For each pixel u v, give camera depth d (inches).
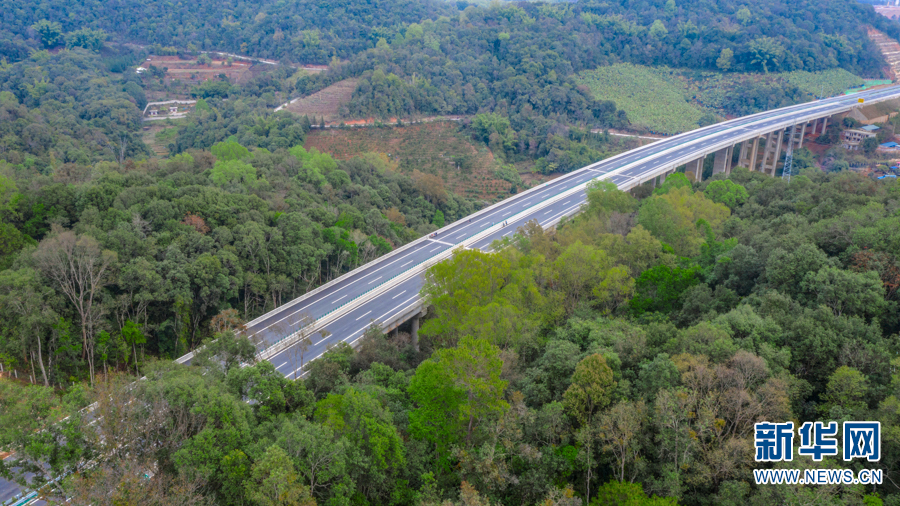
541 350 3750.0
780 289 3900.1
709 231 5393.7
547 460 2694.4
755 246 4722.0
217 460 2445.9
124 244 4628.4
